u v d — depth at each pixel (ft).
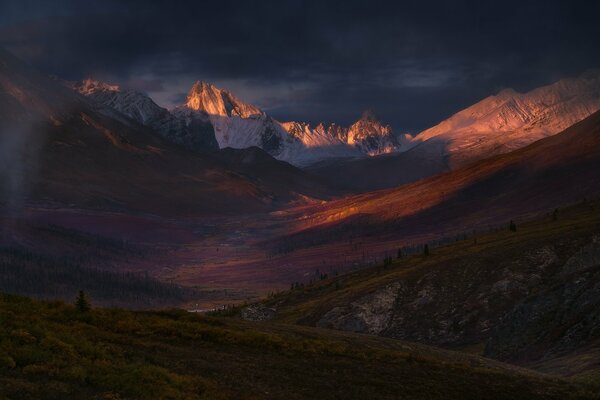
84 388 108.99
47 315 157.99
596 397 180.75
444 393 161.99
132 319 177.17
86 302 174.60
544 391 180.14
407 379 169.37
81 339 139.03
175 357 149.69
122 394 110.22
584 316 353.92
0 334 123.03
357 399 144.36
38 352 118.32
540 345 368.27
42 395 100.94
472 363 240.53
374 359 189.37
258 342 182.29
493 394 169.17
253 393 133.08
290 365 164.45
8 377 106.32
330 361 177.27
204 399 119.24
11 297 166.40
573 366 259.80
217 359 156.56
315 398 139.54
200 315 208.23
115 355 135.33
